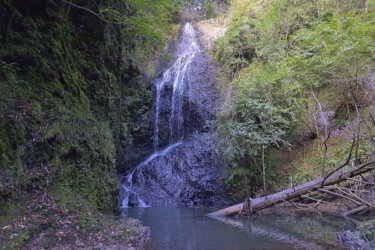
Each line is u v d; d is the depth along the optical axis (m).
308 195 7.71
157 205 11.03
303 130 10.59
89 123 6.57
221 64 14.52
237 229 6.21
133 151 13.14
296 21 12.34
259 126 9.81
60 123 5.77
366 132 8.92
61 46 6.80
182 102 13.48
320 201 7.45
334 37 8.60
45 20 6.56
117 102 9.38
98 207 5.96
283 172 10.02
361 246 4.60
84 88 7.38
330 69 9.06
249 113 9.53
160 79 14.55
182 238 5.50
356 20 8.62
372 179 7.45
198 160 11.73
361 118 8.92
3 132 4.77
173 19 17.22
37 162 5.18
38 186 4.94
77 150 5.80
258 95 9.70
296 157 10.23
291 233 5.66
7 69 5.54
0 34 5.56
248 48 13.98
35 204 4.65
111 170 6.72
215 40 15.40
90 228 4.89
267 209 8.34
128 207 10.52
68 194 5.30
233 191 10.73
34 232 4.14
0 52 5.50
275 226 6.35
